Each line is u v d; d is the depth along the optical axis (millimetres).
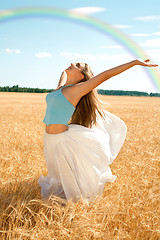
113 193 3873
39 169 5020
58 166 3789
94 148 3963
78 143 3830
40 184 4180
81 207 3256
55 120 3791
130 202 3396
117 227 3092
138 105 47531
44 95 97875
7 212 3148
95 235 2744
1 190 3818
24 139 8523
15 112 24906
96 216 3080
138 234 2895
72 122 4355
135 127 14086
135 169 4836
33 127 12602
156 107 41281
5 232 2732
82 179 3795
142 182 3992
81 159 3807
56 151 3811
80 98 4074
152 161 5250
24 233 2674
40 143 7875
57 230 2760
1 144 7418
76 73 4000
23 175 4574
